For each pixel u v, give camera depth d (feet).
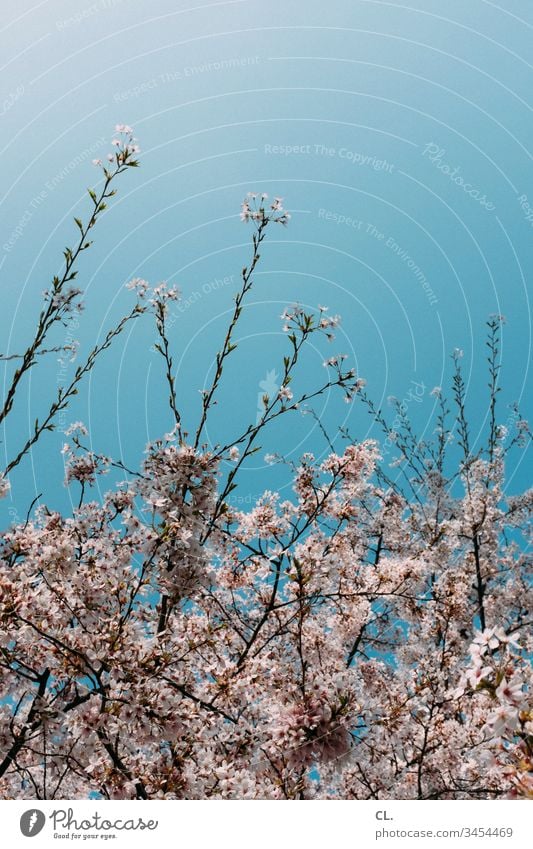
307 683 14.47
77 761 12.89
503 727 9.68
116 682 13.03
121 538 14.85
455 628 23.75
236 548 19.01
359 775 18.90
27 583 13.37
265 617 15.79
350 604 20.94
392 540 28.14
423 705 18.40
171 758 14.17
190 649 14.67
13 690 15.07
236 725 14.08
